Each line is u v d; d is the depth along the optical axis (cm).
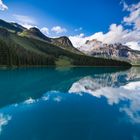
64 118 2006
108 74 9306
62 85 4584
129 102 2831
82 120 1952
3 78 5738
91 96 3266
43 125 1783
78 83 5103
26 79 5638
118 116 2106
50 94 3384
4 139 1468
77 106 2527
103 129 1708
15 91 3562
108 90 3991
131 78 7312
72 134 1589
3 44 10875
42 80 5534
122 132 1650
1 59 10512
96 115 2131
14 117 2002
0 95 3156
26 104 2586
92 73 9619
